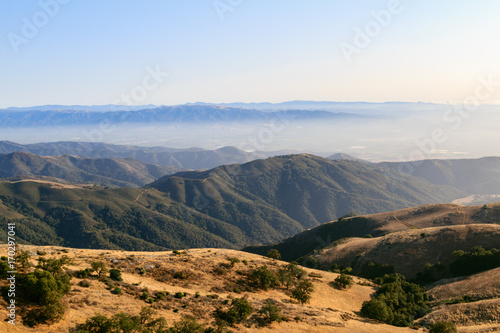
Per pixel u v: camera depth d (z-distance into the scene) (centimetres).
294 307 5678
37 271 3603
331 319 5478
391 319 6319
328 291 7112
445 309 6506
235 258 7325
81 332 3088
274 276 6650
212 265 6719
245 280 6425
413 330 5859
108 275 4897
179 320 4150
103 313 3734
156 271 5753
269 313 4984
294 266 7538
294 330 4784
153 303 4462
